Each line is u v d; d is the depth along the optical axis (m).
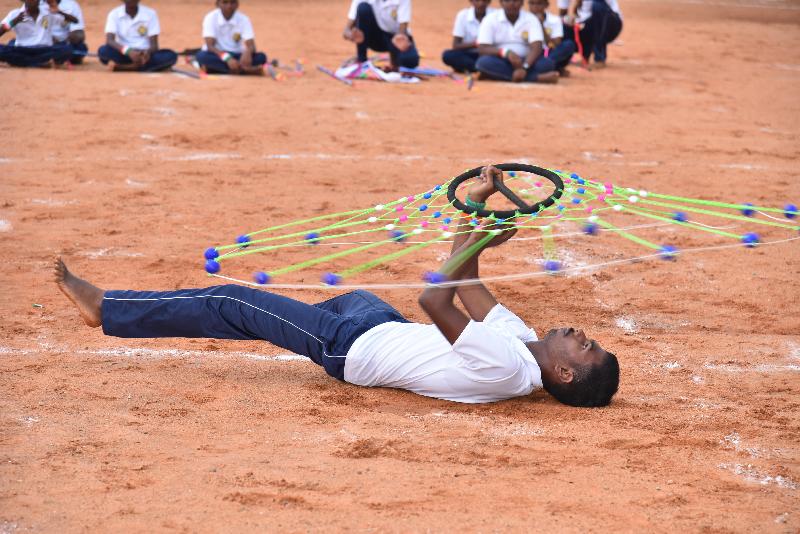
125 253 8.03
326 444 4.80
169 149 11.48
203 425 4.99
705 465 4.66
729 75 17.88
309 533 3.93
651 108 14.73
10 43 15.79
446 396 5.39
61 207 9.24
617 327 6.82
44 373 5.62
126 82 14.94
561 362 5.30
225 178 10.39
